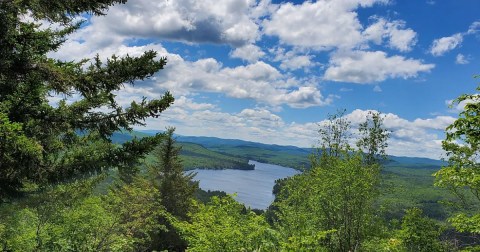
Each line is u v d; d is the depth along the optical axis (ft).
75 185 49.06
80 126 32.24
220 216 42.78
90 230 55.57
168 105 34.53
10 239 43.24
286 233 55.88
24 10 28.19
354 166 65.46
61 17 34.32
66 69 30.50
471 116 34.27
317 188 67.46
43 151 29.35
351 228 65.92
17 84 28.04
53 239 49.24
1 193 27.96
